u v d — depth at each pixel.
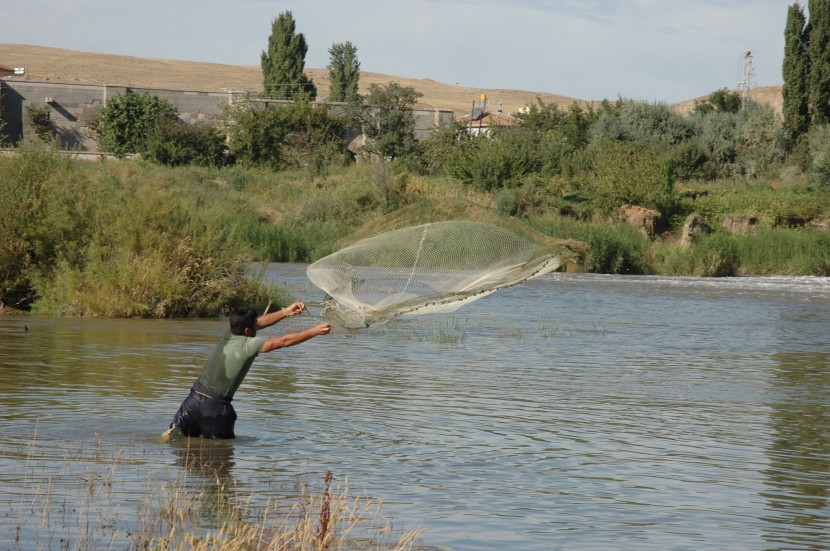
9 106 79.81
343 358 18.62
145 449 10.38
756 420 13.26
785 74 79.94
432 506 8.60
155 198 26.64
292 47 109.69
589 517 8.42
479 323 26.28
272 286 28.00
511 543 7.63
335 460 10.20
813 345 22.89
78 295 24.80
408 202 61.50
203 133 74.25
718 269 53.78
